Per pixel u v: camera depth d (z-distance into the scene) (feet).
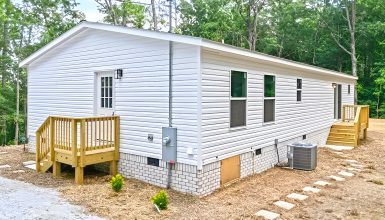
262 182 27.84
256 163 30.81
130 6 88.74
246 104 28.78
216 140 25.11
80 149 25.94
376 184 27.78
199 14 103.19
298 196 24.03
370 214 20.71
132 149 27.78
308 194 24.57
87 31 31.07
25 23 80.28
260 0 102.42
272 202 22.67
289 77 37.09
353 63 93.76
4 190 24.36
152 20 92.68
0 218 18.65
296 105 39.11
